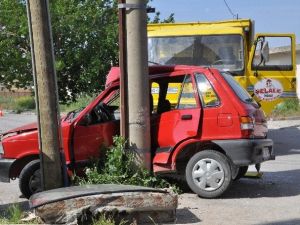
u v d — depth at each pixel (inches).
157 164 326.6
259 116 329.1
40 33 283.7
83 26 1299.2
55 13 1278.3
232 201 312.2
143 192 255.3
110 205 249.8
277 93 528.4
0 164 319.0
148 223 257.1
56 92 288.2
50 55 286.0
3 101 1565.0
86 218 247.8
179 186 341.7
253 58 526.6
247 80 525.3
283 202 310.5
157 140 328.5
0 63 1373.0
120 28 327.3
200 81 324.2
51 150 286.0
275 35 528.1
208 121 316.5
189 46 534.6
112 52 1328.7
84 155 322.7
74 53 1296.8
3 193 353.4
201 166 315.6
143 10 326.0
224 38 528.7
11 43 1354.6
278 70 528.7
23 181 315.9
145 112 324.8
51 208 246.4
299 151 535.8
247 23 530.6
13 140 319.0
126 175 318.0
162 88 343.0
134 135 323.6
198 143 320.2
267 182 370.6
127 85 325.7
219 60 528.7
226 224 263.0
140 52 324.2
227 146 311.7
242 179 382.6
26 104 1505.9
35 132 320.2
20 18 1321.4
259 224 263.0
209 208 294.7
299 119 783.7
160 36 540.4
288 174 404.5
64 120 332.8
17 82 1412.4
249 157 310.7
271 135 666.8
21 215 267.3
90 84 1323.8
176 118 323.9
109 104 346.6
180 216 276.8
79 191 255.8
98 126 327.3
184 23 548.7
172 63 536.1
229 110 314.7
